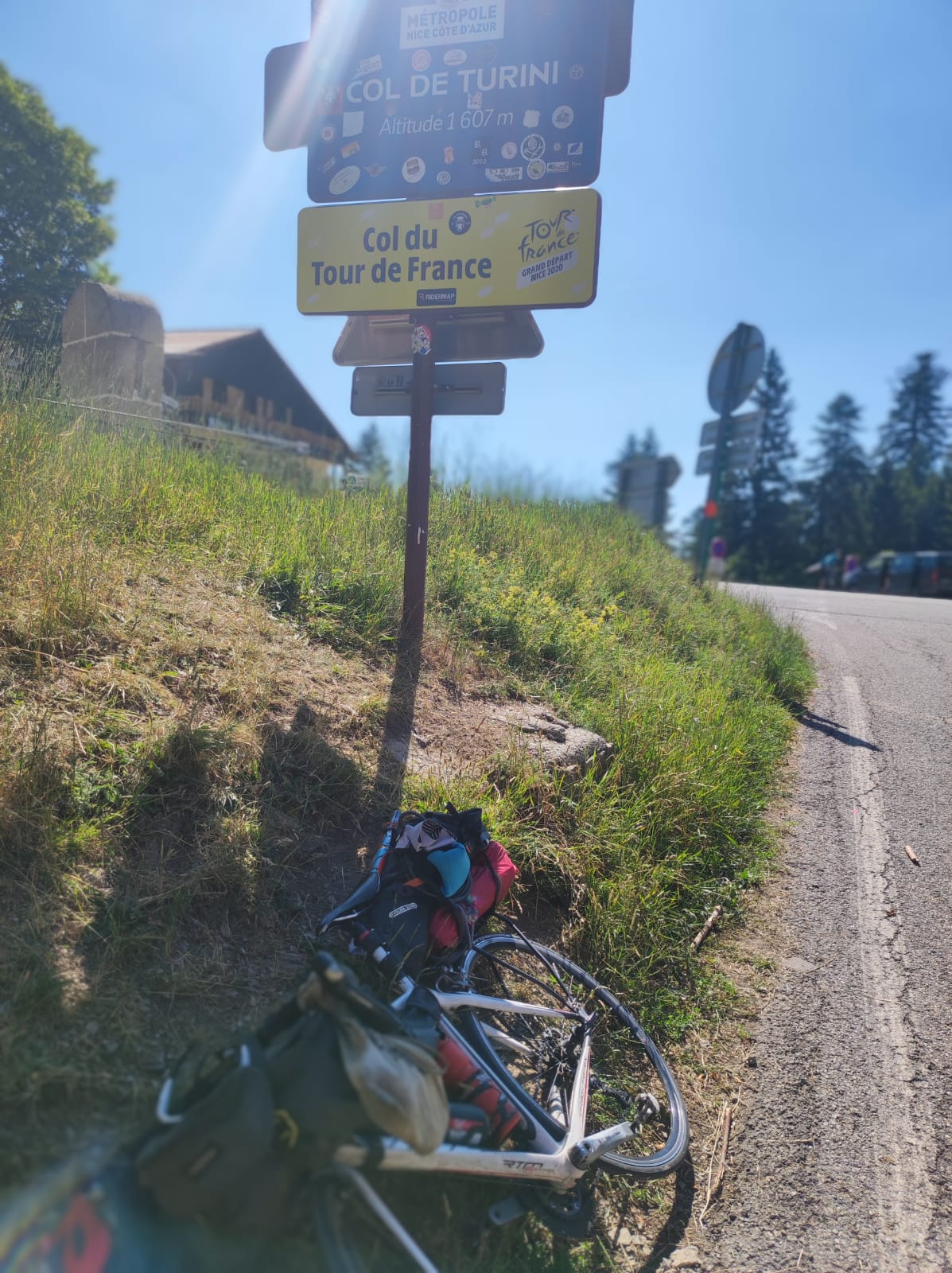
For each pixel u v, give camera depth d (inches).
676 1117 127.1
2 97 633.0
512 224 208.5
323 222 220.5
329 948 131.0
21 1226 71.4
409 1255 81.8
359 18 216.7
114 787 135.1
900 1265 112.7
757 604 454.6
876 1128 134.1
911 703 333.4
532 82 206.5
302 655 199.5
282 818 149.7
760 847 212.2
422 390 220.2
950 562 1041.5
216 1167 71.7
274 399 943.7
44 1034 100.7
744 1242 114.4
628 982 154.9
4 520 181.3
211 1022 113.5
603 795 196.4
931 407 2719.0
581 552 366.9
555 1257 106.9
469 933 135.6
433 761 182.1
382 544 271.0
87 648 161.3
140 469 246.4
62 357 362.3
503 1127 106.2
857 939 180.9
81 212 666.8
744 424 421.7
